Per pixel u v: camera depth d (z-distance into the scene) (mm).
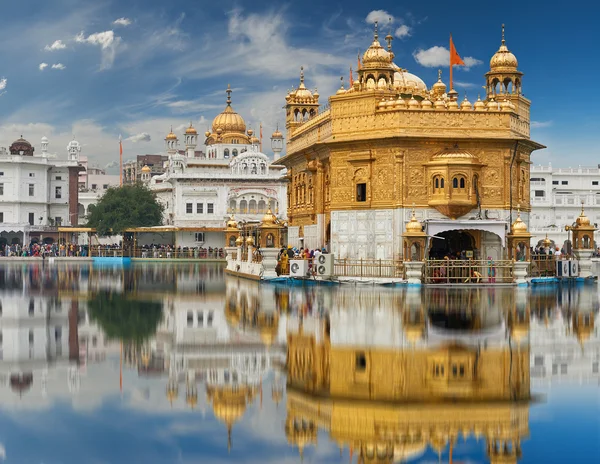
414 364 14945
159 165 158125
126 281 42312
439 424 10867
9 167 100125
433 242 44219
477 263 39562
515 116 41281
